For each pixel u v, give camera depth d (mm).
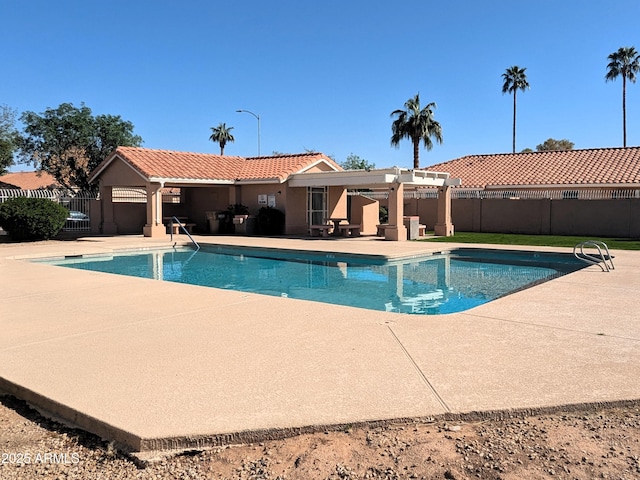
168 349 5535
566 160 30188
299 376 4656
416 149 42250
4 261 14281
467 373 4719
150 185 23547
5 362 5125
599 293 8836
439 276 13086
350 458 3363
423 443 3525
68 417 4012
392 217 21047
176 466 3352
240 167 27797
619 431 3648
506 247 17453
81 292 9188
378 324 6621
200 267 15164
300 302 8203
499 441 3535
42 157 33031
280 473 3229
